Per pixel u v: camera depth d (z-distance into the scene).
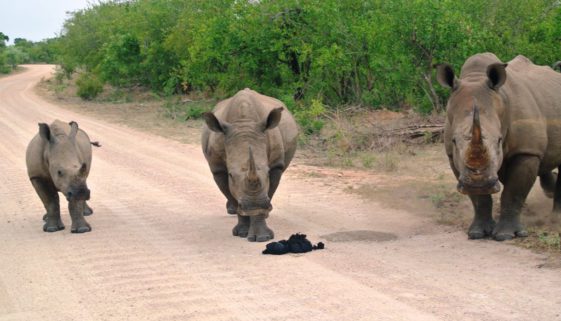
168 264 7.50
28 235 9.23
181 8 34.44
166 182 13.32
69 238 8.97
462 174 6.94
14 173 14.73
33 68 76.81
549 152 8.23
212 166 8.57
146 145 19.12
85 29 45.94
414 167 13.44
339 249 7.84
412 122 16.67
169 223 9.73
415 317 5.51
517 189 7.87
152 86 36.06
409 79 17.66
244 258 7.61
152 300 6.27
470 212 9.52
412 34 17.11
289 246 7.80
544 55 16.89
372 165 13.91
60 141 9.03
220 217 10.08
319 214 9.91
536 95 8.11
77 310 6.10
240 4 23.20
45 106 33.69
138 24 35.19
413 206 10.13
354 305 5.87
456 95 7.48
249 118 8.07
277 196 11.37
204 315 5.80
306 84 21.58
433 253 7.46
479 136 6.60
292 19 22.36
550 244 7.43
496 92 7.45
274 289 6.43
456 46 17.12
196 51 24.69
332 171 13.59
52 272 7.35
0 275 7.31
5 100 37.81
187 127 23.11
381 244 8.00
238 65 24.41
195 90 33.47
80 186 8.80
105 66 36.88
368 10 20.27
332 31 20.09
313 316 5.65
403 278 6.59
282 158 8.52
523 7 18.31
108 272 7.28
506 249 7.45
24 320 5.90
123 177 14.05
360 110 18.91
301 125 17.88
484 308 5.62
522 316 5.40
